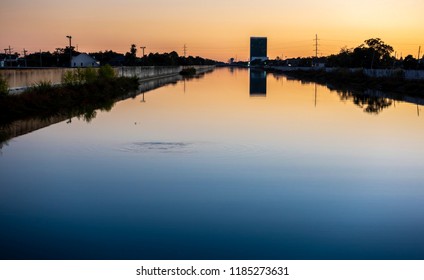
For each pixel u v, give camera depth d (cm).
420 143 1656
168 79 7225
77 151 1505
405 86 4756
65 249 734
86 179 1161
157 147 1558
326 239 776
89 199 997
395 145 1619
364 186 1102
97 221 861
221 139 1703
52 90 3002
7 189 1077
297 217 883
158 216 888
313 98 3700
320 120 2281
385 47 8944
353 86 5697
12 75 2995
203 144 1608
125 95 3881
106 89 3816
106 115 2462
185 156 1418
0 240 771
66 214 902
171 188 1078
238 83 6147
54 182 1136
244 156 1419
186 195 1023
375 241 769
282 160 1368
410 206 954
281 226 834
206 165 1302
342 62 9969
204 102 3241
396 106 3072
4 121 2242
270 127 2019
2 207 946
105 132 1878
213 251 725
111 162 1345
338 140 1706
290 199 995
